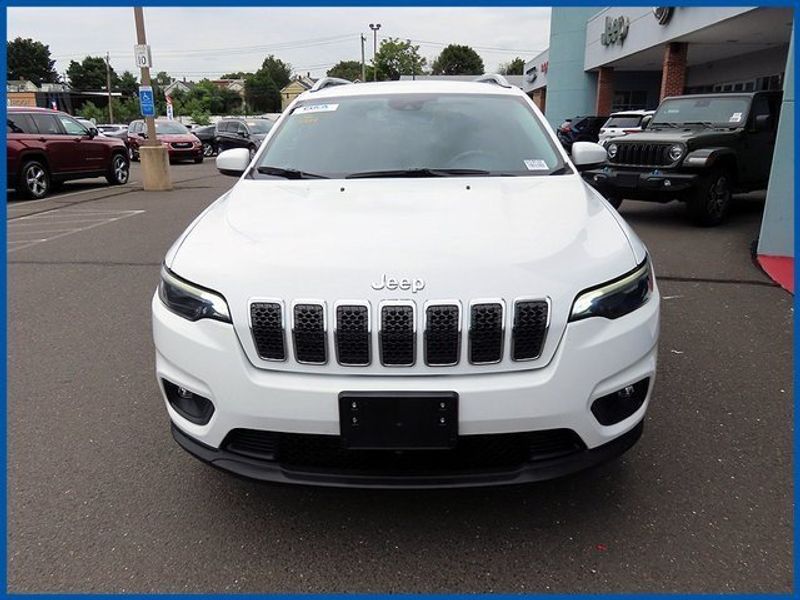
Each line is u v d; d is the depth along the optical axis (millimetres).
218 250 2578
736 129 9141
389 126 3754
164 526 2695
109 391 3990
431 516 2729
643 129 10273
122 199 12977
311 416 2273
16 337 4953
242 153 3918
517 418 2266
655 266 6730
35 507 2830
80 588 2365
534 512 2738
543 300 2287
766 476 2961
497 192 3096
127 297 5988
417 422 2236
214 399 2383
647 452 3176
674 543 2537
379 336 2250
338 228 2641
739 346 4512
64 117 14188
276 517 2744
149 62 14055
